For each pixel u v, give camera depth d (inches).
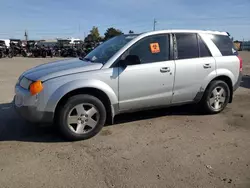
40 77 164.4
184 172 131.3
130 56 179.2
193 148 159.6
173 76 197.8
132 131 187.5
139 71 183.9
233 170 133.9
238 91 350.0
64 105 164.2
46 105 161.2
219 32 230.5
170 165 138.3
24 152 152.8
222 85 224.8
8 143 165.5
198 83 211.3
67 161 142.3
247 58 1216.2
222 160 144.6
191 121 210.4
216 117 221.6
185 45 206.7
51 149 157.3
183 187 118.4
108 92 175.2
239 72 234.4
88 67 173.5
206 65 212.7
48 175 127.9
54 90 161.8
